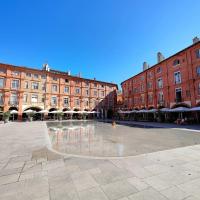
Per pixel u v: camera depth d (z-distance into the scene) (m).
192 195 3.18
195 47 24.61
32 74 38.16
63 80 43.38
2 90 33.66
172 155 6.11
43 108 38.91
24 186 3.62
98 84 50.75
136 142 9.51
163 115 29.84
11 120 33.97
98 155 6.42
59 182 3.81
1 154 6.38
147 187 3.52
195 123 23.22
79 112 41.28
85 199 3.07
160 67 32.50
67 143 9.23
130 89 44.03
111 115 52.84
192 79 24.69
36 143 8.70
